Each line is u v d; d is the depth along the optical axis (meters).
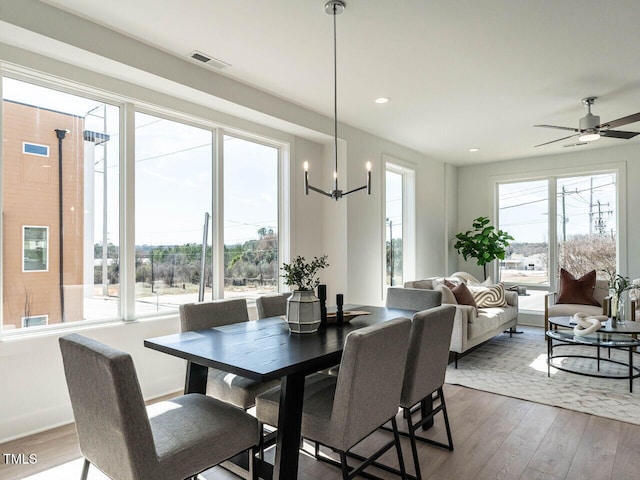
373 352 1.73
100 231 3.07
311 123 4.35
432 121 4.65
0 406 2.48
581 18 2.53
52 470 2.18
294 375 1.80
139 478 1.35
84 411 1.51
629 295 5.34
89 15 2.55
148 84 3.15
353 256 4.83
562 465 2.24
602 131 3.82
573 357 4.41
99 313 3.05
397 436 1.99
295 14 2.50
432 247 6.42
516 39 2.79
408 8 2.42
